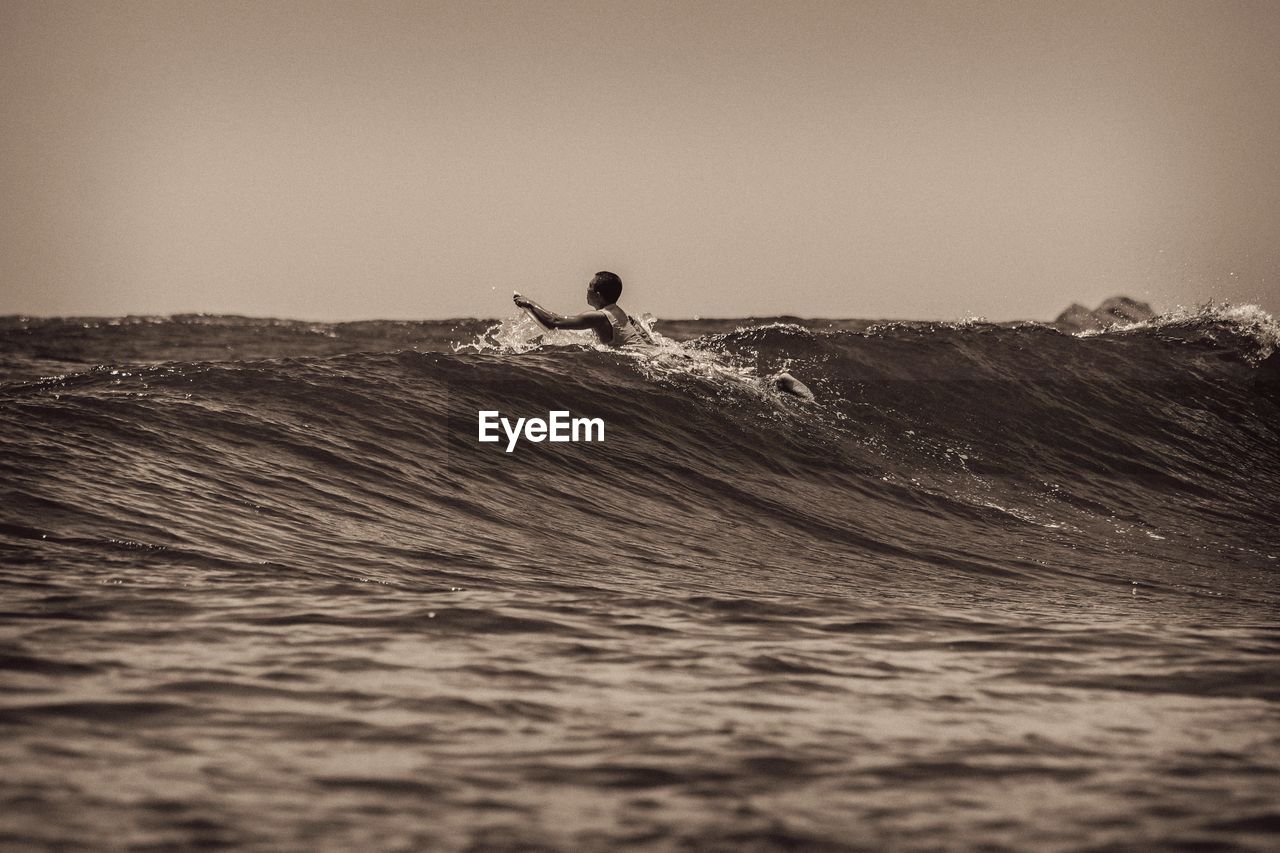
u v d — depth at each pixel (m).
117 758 2.50
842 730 2.92
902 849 2.21
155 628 3.46
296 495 5.27
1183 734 2.96
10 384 6.66
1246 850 2.23
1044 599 5.02
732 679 3.34
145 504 4.78
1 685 2.88
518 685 3.17
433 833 2.22
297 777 2.46
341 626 3.65
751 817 2.34
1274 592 5.64
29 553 4.13
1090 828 2.33
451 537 5.12
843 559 5.70
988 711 3.13
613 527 5.72
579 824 2.28
